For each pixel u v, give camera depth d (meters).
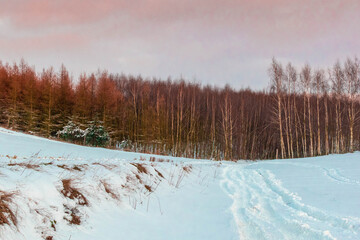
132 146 42.88
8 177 4.60
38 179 4.97
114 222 5.43
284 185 10.45
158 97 47.62
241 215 6.58
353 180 10.38
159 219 6.23
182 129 44.84
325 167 15.12
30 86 41.66
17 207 4.01
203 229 5.69
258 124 48.56
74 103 44.22
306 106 47.91
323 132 44.75
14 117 39.81
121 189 7.03
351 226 5.00
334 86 36.72
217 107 50.94
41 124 41.19
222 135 43.06
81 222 4.90
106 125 42.53
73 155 17.02
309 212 6.37
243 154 42.59
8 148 15.73
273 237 4.90
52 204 4.71
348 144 41.41
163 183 9.63
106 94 43.16
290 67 39.66
